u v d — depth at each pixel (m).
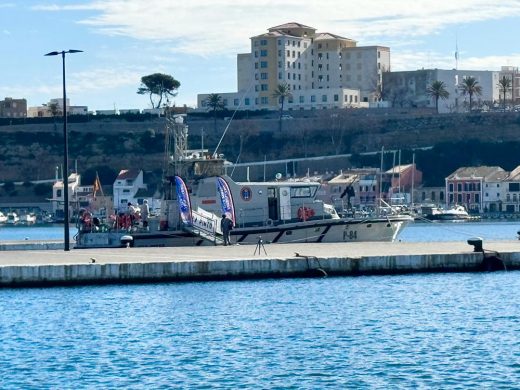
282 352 71.94
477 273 107.69
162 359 70.31
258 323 82.06
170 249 118.44
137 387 63.12
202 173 130.88
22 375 66.50
